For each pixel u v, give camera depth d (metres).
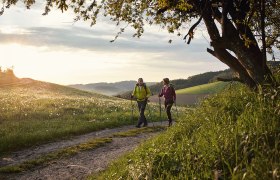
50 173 12.53
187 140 7.86
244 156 5.51
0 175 12.49
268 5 10.08
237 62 9.10
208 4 8.99
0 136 19.75
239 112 7.78
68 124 24.52
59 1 9.58
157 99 80.69
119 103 42.28
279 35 10.52
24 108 32.00
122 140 18.34
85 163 13.66
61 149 16.83
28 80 72.50
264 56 8.54
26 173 12.70
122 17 10.84
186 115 10.46
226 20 8.65
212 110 8.95
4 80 71.62
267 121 6.31
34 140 18.69
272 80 8.16
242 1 9.15
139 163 7.71
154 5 10.20
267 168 4.77
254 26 10.59
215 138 6.64
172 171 6.55
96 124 24.67
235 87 10.34
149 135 19.45
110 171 9.91
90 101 40.72
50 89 65.69
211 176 5.64
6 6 9.41
